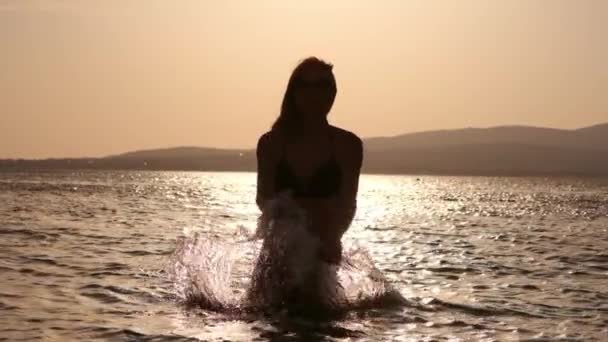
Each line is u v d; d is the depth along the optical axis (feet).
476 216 94.32
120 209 95.30
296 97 23.35
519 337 20.49
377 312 22.72
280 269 22.81
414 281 31.50
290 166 23.41
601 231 68.23
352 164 23.57
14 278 29.68
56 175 434.30
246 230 25.05
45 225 61.72
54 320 21.53
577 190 277.03
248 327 20.44
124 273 31.32
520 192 240.53
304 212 23.17
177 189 210.79
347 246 25.41
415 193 220.23
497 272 35.63
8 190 162.20
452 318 22.63
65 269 32.65
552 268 37.83
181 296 25.07
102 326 20.68
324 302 22.82
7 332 20.02
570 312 24.56
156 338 19.35
